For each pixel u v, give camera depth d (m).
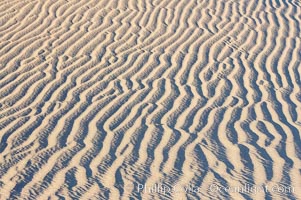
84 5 12.05
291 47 10.55
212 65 9.63
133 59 9.75
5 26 10.98
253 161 6.70
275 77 9.30
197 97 8.48
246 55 10.10
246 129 7.52
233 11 12.12
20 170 6.42
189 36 10.80
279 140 7.26
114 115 7.85
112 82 8.90
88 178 6.25
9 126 7.49
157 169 6.46
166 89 8.71
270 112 8.09
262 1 12.76
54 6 11.96
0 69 9.25
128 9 11.95
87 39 10.51
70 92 8.55
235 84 8.97
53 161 6.62
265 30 11.26
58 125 7.55
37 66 9.41
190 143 7.09
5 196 5.89
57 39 10.48
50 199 5.84
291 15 12.08
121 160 6.66
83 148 6.94
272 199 5.94
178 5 12.29
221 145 7.06
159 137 7.23
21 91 8.55
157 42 10.48
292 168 6.59
